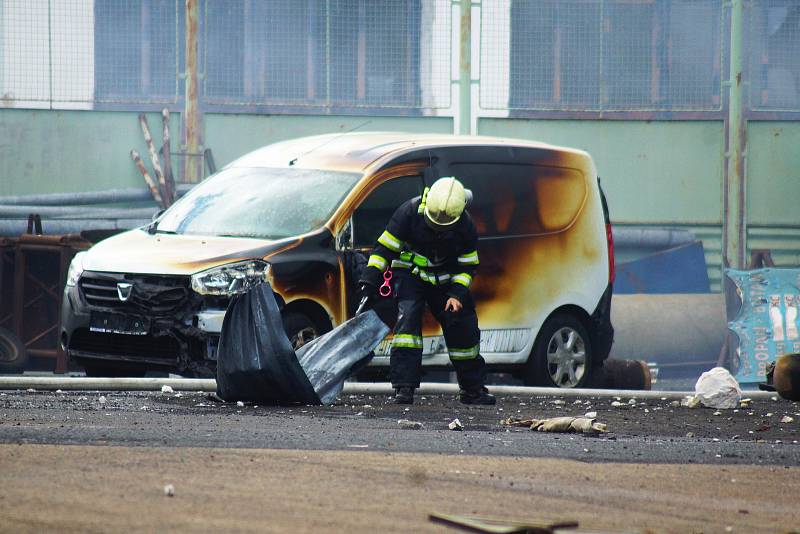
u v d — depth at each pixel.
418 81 60.22
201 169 59.16
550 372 38.25
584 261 39.00
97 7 58.31
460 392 31.33
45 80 57.94
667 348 57.09
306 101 59.81
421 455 19.19
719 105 61.97
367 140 36.94
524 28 60.69
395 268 30.30
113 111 58.53
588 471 18.39
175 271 31.38
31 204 57.62
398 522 13.83
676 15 61.59
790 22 61.97
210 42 59.16
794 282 57.06
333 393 29.00
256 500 14.65
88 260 33.03
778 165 62.12
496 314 36.62
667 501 16.22
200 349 31.19
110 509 13.73
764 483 18.11
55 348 49.31
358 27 59.97
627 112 61.50
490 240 36.75
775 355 55.84
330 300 32.66
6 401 26.78
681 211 62.03
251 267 31.34
